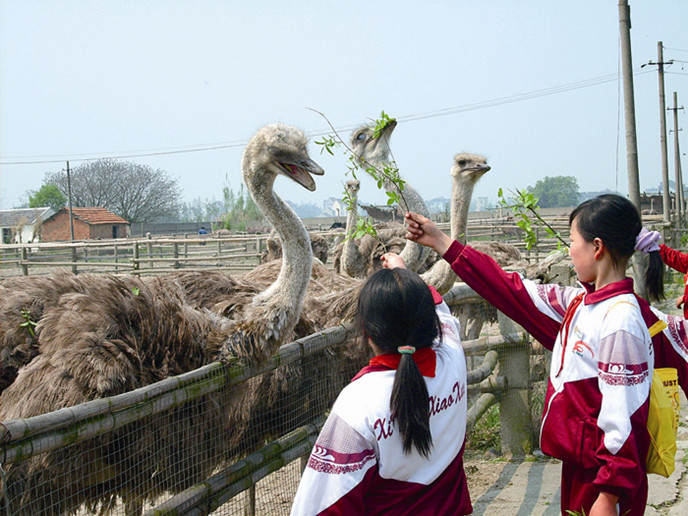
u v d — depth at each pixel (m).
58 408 3.06
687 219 27.64
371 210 15.16
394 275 2.02
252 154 3.99
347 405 1.92
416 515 1.94
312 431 3.95
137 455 3.27
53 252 25.67
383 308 1.96
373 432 1.89
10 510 2.95
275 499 4.38
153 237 33.22
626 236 2.33
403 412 1.84
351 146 6.91
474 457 5.00
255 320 3.58
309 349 3.82
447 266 5.22
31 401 3.09
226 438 3.81
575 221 2.43
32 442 2.41
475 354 4.92
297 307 3.74
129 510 3.38
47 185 56.94
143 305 3.56
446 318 2.30
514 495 4.24
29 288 3.66
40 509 3.06
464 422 2.10
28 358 3.46
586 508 2.31
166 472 3.40
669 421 2.24
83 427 2.57
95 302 3.44
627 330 2.18
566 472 2.43
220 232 32.94
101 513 3.36
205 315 3.93
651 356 2.23
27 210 45.34
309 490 1.89
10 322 3.48
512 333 4.95
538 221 3.36
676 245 16.02
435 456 1.98
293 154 3.97
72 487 3.13
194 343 3.66
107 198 57.34
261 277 5.64
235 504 4.31
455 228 5.95
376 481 1.92
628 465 2.09
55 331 3.35
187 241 15.58
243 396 3.79
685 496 4.12
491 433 5.38
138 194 58.12
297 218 3.85
